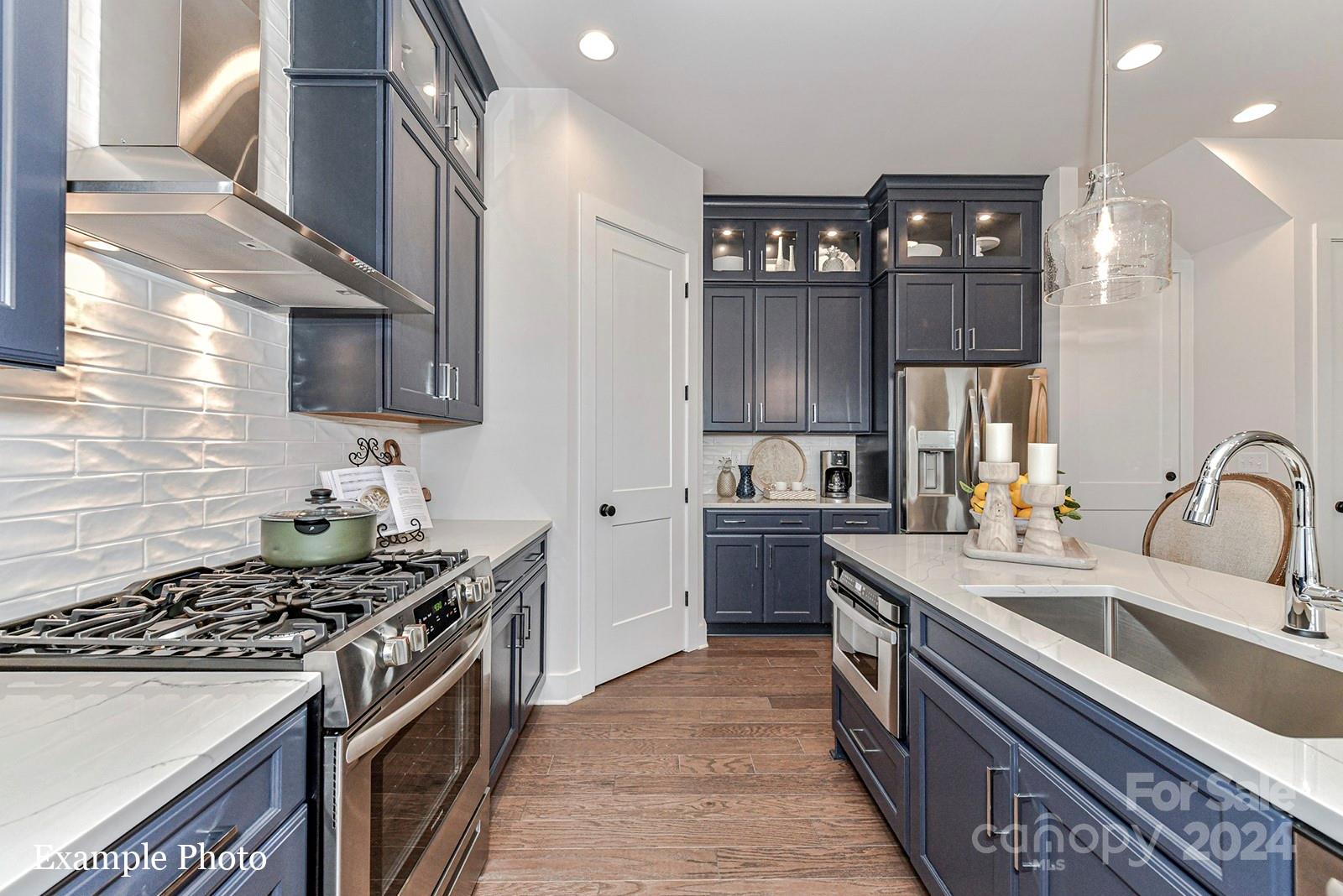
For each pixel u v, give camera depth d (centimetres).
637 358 306
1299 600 105
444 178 209
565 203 266
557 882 159
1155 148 326
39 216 78
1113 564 169
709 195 386
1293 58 245
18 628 94
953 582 148
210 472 147
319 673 86
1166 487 368
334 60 168
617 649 296
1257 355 336
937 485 352
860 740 194
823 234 401
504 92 267
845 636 209
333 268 130
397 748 107
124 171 115
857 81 263
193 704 75
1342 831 53
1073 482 362
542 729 243
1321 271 317
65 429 110
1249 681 110
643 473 310
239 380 156
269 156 159
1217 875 66
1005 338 365
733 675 302
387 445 235
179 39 121
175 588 118
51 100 79
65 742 65
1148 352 369
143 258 123
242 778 71
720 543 366
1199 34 229
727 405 390
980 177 359
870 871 164
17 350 75
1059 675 93
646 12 219
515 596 206
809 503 371
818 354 392
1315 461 315
